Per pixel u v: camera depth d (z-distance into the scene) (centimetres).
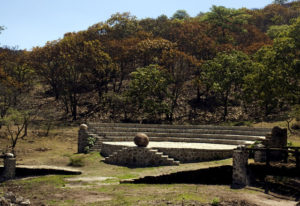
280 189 1662
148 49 5794
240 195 1546
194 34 6506
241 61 4872
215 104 5381
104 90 6262
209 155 2416
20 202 1487
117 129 3519
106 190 1744
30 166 2405
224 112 5028
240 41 6988
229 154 2378
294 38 3516
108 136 3338
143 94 4734
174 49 5778
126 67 6178
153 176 1947
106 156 2889
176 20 8181
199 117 4981
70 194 1675
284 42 3494
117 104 5312
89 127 3550
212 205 1380
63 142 3919
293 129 3400
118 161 2606
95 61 5619
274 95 3694
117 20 7719
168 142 3047
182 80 5234
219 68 4769
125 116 5047
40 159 2866
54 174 2308
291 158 1989
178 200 1463
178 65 5209
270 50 4028
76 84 5981
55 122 4900
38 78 7038
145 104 4669
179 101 5594
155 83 4791
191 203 1407
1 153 3130
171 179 1956
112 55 6066
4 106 4050
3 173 2270
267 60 3756
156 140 3181
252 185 1761
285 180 1711
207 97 5662
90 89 6575
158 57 5900
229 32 7069
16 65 6284
